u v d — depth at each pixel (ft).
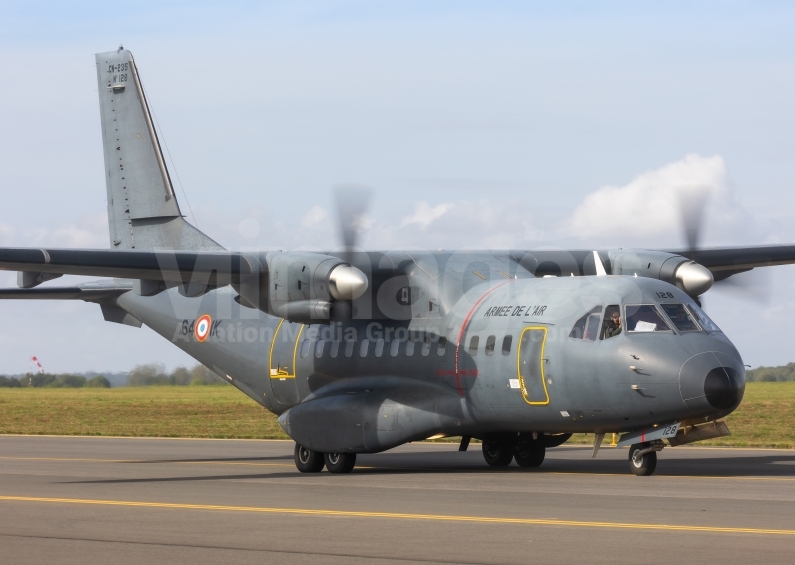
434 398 164.86
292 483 146.30
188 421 382.22
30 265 147.23
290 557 83.97
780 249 187.93
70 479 155.63
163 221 211.00
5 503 121.70
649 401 141.69
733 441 244.42
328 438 167.94
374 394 169.37
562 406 150.41
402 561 81.82
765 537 90.94
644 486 133.69
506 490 131.23
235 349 197.36
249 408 483.10
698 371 138.92
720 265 186.09
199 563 81.82
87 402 571.69
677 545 87.20
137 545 90.02
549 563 80.33
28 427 349.41
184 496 128.77
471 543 89.35
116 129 217.97
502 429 161.99
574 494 125.08
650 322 145.59
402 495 127.13
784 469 161.38
